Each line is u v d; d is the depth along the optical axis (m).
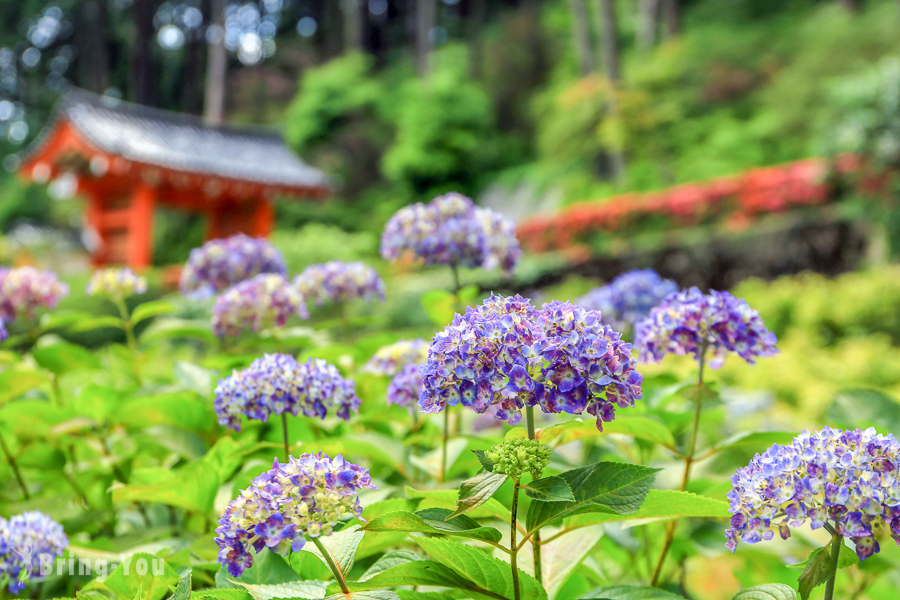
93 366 2.73
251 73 46.12
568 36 37.62
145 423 2.29
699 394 1.81
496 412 1.16
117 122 19.02
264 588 1.20
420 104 31.06
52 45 50.44
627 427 1.79
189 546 1.71
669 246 15.34
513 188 29.80
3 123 48.69
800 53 25.98
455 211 3.06
